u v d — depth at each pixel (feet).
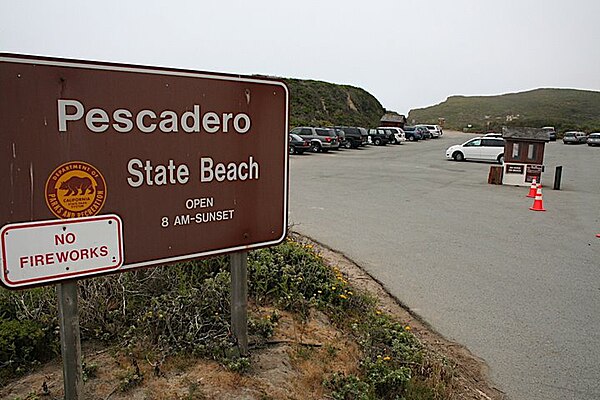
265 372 10.96
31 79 7.89
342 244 27.43
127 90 8.84
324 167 75.41
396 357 13.33
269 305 14.53
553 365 14.87
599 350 15.85
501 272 23.54
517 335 16.79
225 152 10.24
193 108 9.67
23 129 7.89
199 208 10.01
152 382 10.05
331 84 239.09
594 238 31.37
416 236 30.22
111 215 8.88
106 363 10.62
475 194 50.24
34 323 11.27
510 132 58.90
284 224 11.47
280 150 11.14
